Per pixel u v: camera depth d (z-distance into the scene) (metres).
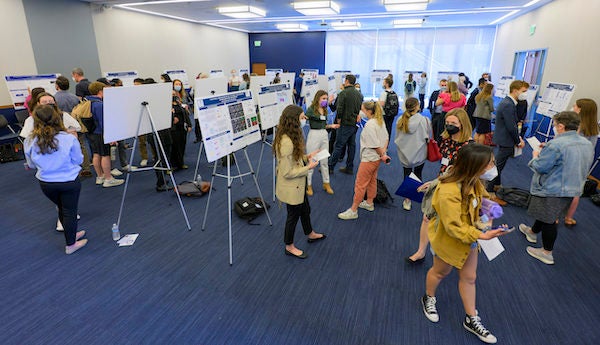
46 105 2.55
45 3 7.34
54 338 1.97
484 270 2.65
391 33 14.51
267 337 1.99
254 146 6.71
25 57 7.07
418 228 3.33
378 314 2.18
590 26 5.48
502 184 4.53
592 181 4.05
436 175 4.95
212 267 2.70
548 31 7.43
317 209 3.78
